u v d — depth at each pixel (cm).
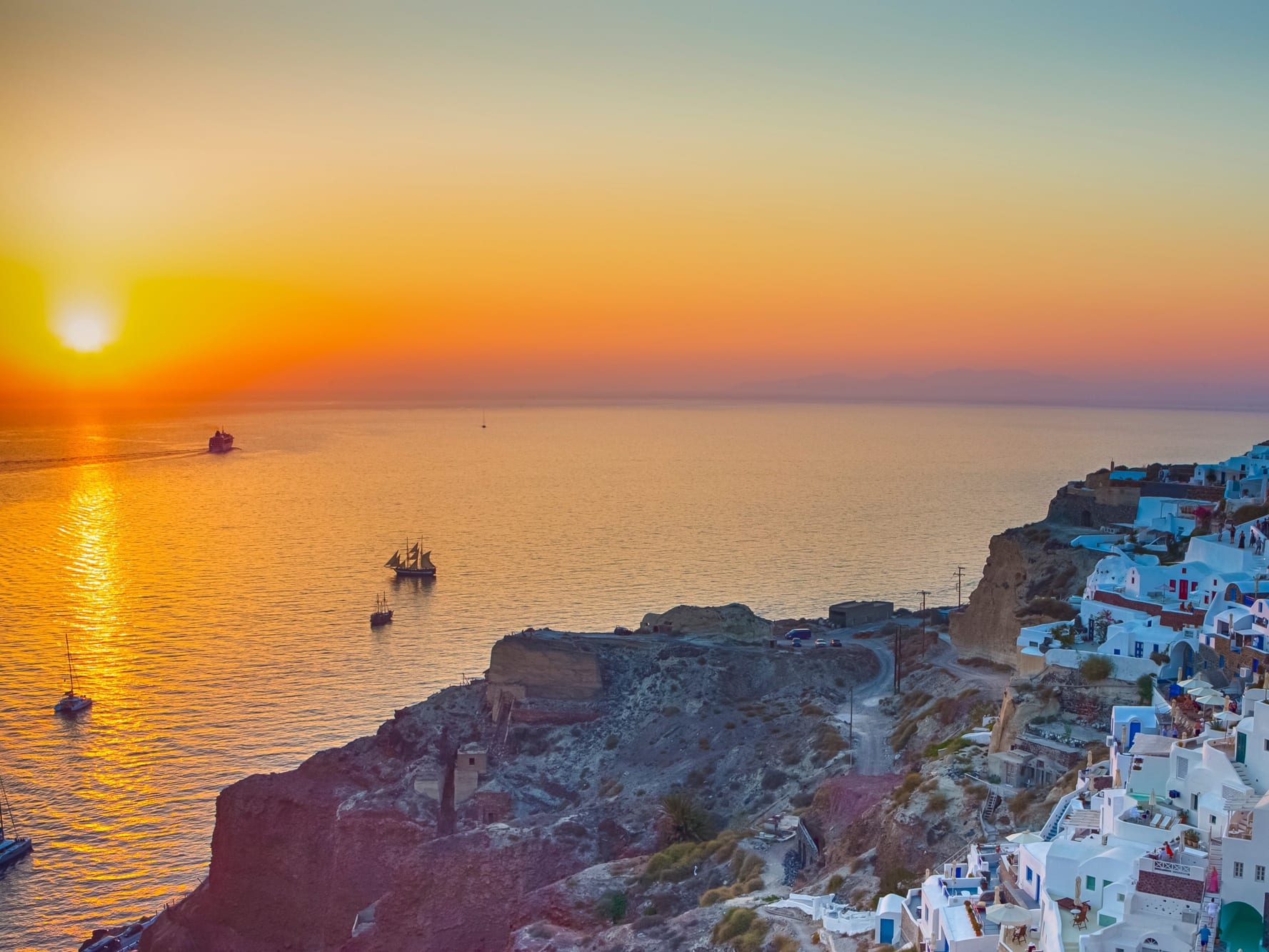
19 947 18650
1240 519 16075
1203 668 12688
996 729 13862
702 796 17625
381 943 17062
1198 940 7538
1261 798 8188
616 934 13712
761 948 11725
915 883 11638
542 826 17588
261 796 19038
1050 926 8225
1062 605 17038
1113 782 10169
